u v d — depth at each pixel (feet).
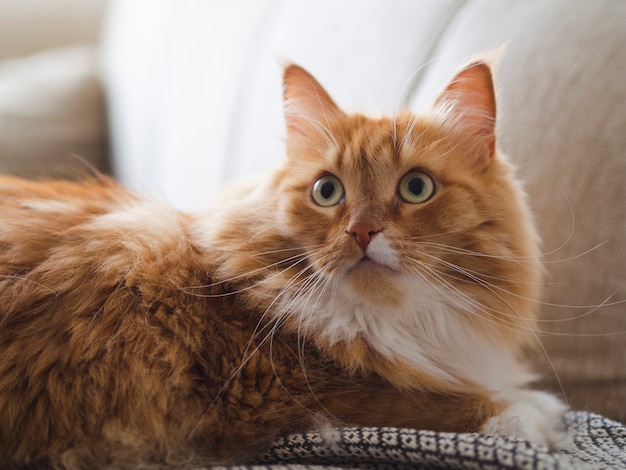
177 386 1.23
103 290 1.28
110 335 1.24
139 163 3.39
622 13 1.50
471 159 1.40
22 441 1.19
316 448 1.17
